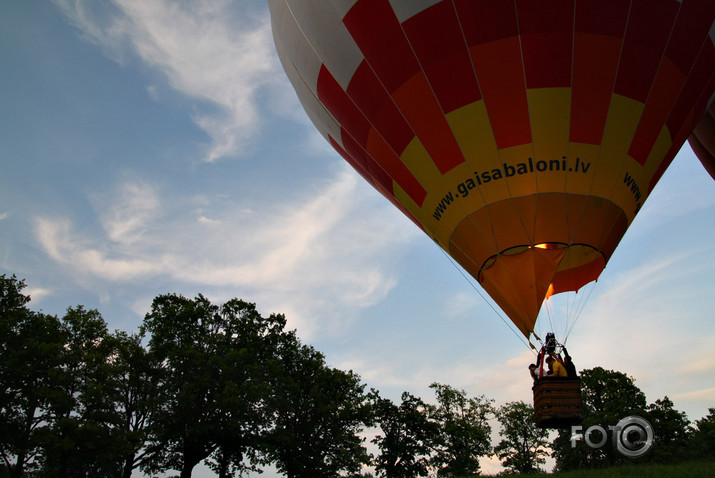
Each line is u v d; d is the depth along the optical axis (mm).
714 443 40062
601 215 13867
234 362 34969
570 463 43250
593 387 45219
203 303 38781
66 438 26469
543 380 12086
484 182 14188
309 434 39406
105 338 32219
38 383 28875
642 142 14070
